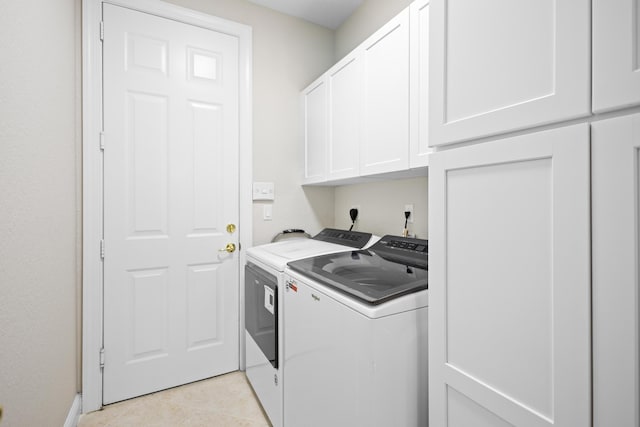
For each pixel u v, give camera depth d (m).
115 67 1.66
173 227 1.83
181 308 1.86
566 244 0.54
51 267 1.17
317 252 1.61
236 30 2.00
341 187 2.37
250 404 1.68
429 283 0.81
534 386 0.59
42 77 1.09
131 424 1.52
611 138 0.48
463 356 0.73
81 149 1.58
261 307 1.60
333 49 2.41
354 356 0.90
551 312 0.56
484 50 0.68
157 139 1.78
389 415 0.87
